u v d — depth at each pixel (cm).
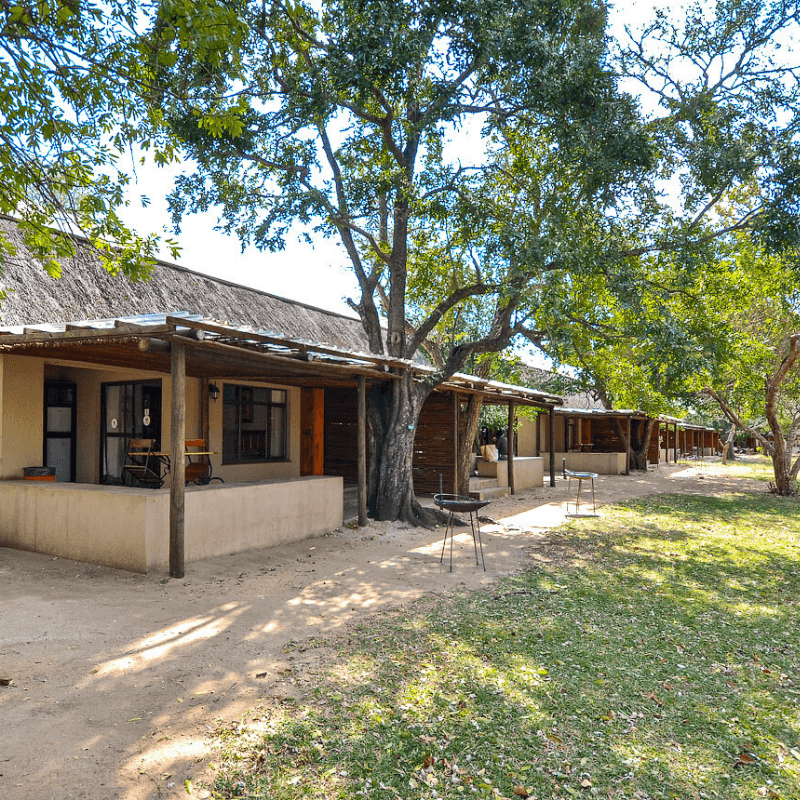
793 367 2089
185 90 748
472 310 2233
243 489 861
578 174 1096
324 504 1038
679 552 993
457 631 566
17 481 865
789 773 351
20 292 953
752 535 1177
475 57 987
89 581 681
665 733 394
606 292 1295
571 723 401
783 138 1039
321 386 1487
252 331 723
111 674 442
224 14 484
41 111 559
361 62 908
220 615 585
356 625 572
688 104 1074
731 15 1063
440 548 965
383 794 316
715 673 498
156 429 1113
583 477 1350
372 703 414
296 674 457
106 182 620
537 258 975
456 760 351
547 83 951
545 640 553
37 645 491
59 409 1172
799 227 1021
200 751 345
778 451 1950
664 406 2086
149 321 695
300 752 350
